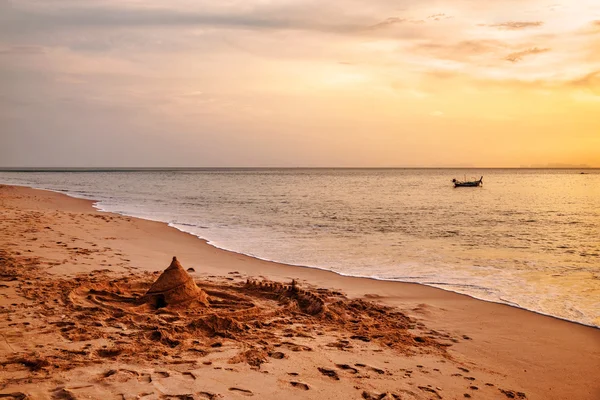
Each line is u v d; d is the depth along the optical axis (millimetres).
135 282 9039
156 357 5473
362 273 11578
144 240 15672
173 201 37156
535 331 7508
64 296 7836
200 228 19969
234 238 17172
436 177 139125
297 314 7848
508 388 5449
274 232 19031
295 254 14109
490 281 10805
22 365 4992
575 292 9875
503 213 28875
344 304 8555
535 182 98562
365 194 50469
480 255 14234
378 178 125875
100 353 5492
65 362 5117
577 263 13016
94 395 4348
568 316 8266
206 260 12688
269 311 7844
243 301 8438
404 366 5812
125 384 4645
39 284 8625
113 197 41188
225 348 5941
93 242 14492
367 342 6625
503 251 15008
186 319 7062
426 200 41094
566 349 6777
